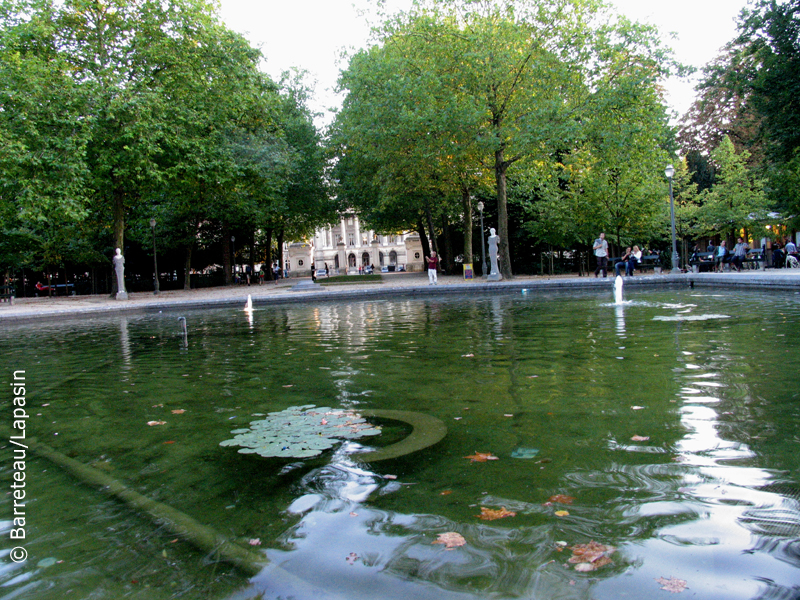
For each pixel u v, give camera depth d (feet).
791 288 46.42
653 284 63.77
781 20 68.59
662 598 5.58
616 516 7.36
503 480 8.72
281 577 6.28
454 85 78.07
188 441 11.65
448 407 13.39
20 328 47.39
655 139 78.23
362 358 21.74
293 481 9.13
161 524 7.80
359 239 316.40
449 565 6.37
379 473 9.29
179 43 82.12
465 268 91.81
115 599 6.03
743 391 13.56
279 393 15.99
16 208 76.79
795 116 69.62
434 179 96.73
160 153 78.95
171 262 145.89
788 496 7.72
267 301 64.39
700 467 8.87
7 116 67.10
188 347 28.30
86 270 147.33
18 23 74.95
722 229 95.45
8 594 6.18
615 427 11.14
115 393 17.24
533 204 97.35
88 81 72.90
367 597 5.80
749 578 5.88
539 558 6.44
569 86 76.89
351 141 98.07
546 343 23.47
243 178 94.68
